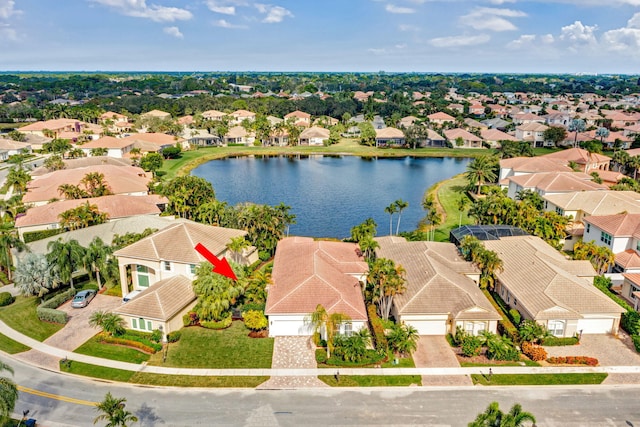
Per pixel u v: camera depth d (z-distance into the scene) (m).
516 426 29.25
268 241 69.88
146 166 122.25
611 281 59.53
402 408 37.94
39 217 76.75
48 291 58.59
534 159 109.12
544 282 51.97
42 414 36.62
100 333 48.22
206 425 35.78
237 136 184.50
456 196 107.19
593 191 81.44
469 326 48.50
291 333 48.66
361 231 70.00
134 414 36.81
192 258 55.44
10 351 45.16
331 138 185.88
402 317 48.69
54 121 184.88
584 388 40.66
